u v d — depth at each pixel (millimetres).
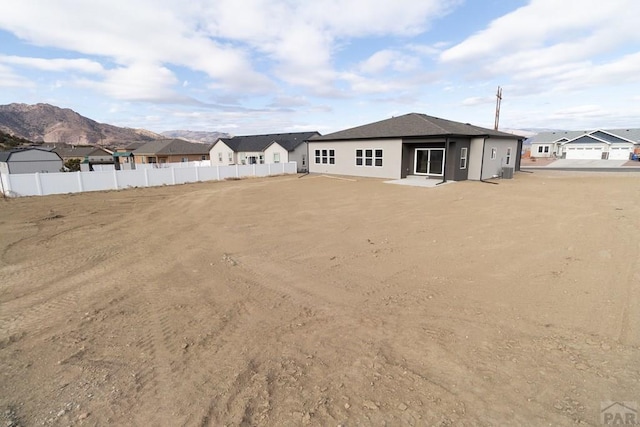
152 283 5621
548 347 3406
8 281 5859
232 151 39531
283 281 5523
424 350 3445
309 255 6902
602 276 5164
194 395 2891
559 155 54000
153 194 18312
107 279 5867
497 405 2637
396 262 6273
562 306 4277
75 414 2697
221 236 8750
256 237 8523
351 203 13312
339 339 3719
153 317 4391
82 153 64188
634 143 43312
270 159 36062
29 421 2625
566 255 6223
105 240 8703
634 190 14258
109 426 2562
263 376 3115
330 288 5172
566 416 2498
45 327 4195
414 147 21594
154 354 3545
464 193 14805
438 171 20516
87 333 4020
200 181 25625
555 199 12445
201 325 4141
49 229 10109
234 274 5926
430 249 7004
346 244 7617
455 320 4039
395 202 13172
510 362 3188
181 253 7348
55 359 3498
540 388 2816
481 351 3385
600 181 18453
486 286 5008
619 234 7414
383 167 22562
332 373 3123
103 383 3092
